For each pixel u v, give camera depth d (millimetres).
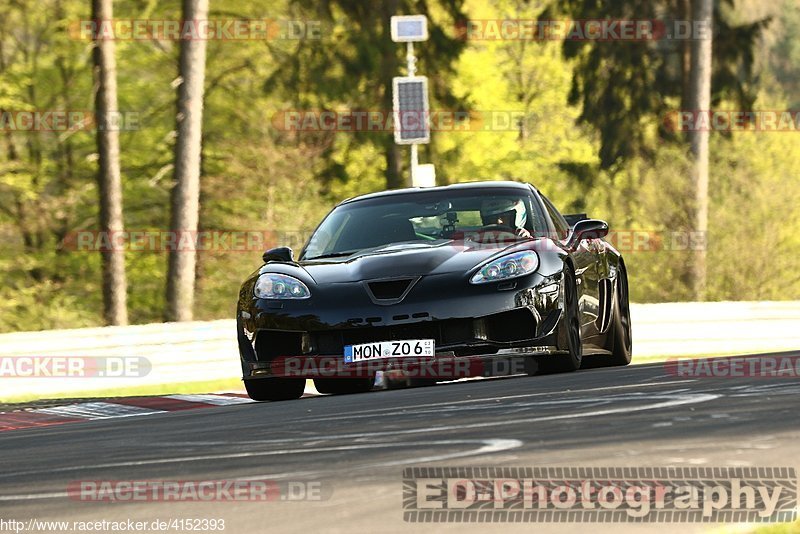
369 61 102750
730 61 110812
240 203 105188
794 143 113188
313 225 101938
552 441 13773
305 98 104625
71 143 108562
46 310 102000
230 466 13953
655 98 116188
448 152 113000
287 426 18422
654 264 100312
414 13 108125
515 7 153750
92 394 43000
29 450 18688
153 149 109750
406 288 25625
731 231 101188
